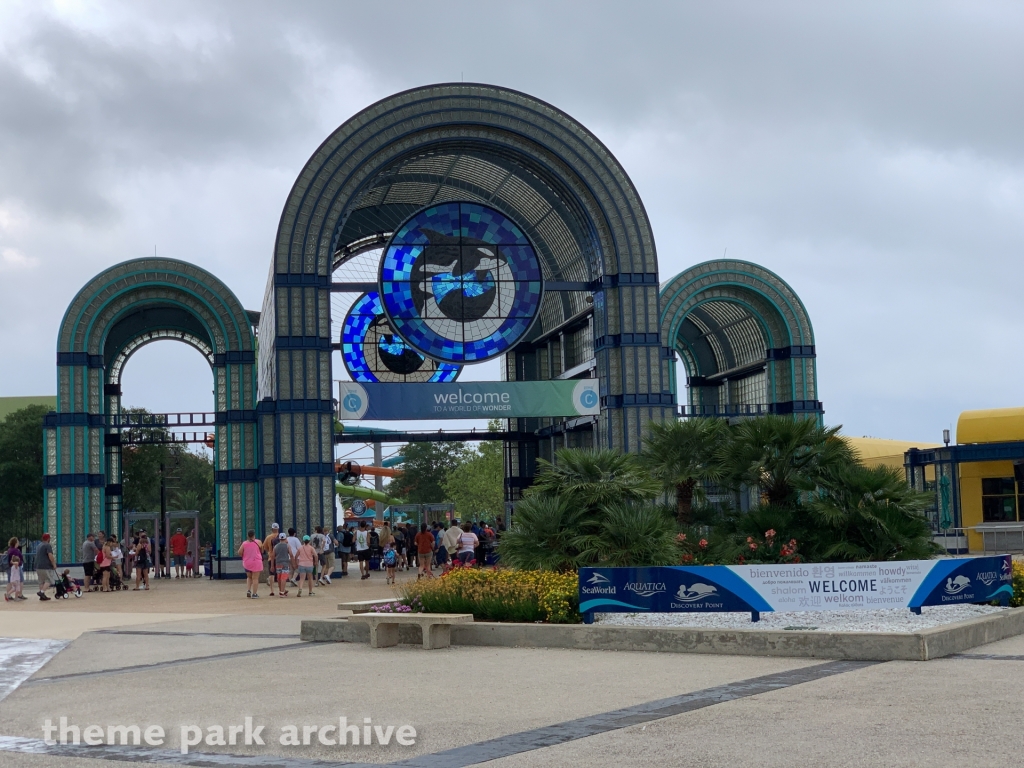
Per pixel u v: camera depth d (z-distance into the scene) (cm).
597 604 2052
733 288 6097
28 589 4650
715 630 1780
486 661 1777
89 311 4988
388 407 4619
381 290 4816
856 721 1155
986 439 5256
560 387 4791
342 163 4709
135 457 9419
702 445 2859
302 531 4528
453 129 4847
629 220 4928
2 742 1204
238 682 1600
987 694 1295
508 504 5988
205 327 5159
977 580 2078
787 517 2656
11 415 8119
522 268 4944
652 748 1062
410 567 5238
